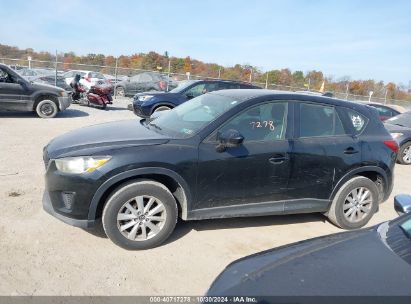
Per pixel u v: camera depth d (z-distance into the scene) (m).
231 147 4.05
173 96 11.59
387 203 6.23
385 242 2.56
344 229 4.91
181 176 3.89
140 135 4.18
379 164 4.93
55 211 3.84
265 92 4.65
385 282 2.10
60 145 4.02
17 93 11.22
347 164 4.70
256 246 4.20
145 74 22.83
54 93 11.82
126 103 18.88
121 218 3.77
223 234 4.41
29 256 3.55
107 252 3.76
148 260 3.70
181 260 3.75
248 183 4.21
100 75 22.95
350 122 4.88
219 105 4.44
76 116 12.91
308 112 4.62
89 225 3.73
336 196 4.77
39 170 6.09
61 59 27.98
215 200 4.13
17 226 4.09
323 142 4.58
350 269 2.22
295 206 4.55
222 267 3.69
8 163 6.34
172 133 4.22
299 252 2.49
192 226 4.54
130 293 3.17
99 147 3.79
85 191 3.65
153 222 3.94
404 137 9.65
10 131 9.18
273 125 4.39
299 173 4.45
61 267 3.43
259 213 4.38
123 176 3.69
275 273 2.22
